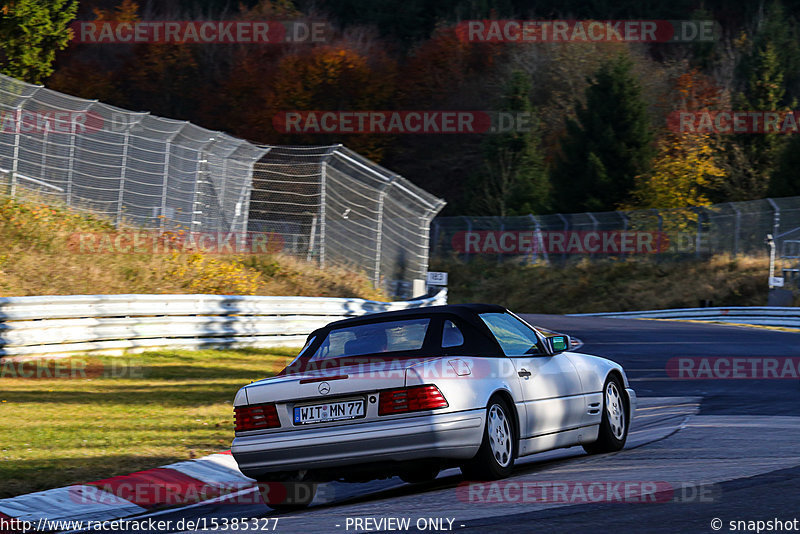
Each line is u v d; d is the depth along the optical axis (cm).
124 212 6106
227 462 2159
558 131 18238
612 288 12531
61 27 10125
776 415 2784
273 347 5062
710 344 6059
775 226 11756
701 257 12462
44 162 5888
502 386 1756
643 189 14288
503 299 13000
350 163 7231
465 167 18400
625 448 2220
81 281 5184
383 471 1652
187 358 4381
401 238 7631
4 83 5750
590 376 2106
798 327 9044
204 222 6419
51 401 3011
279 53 17100
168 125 6462
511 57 19362
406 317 1853
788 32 19688
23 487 1812
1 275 4891
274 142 15900
